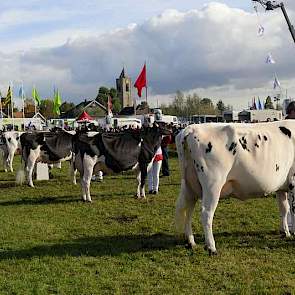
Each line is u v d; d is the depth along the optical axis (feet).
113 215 38.32
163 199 45.29
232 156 26.11
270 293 20.30
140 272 23.67
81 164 45.68
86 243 29.58
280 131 27.63
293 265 24.06
